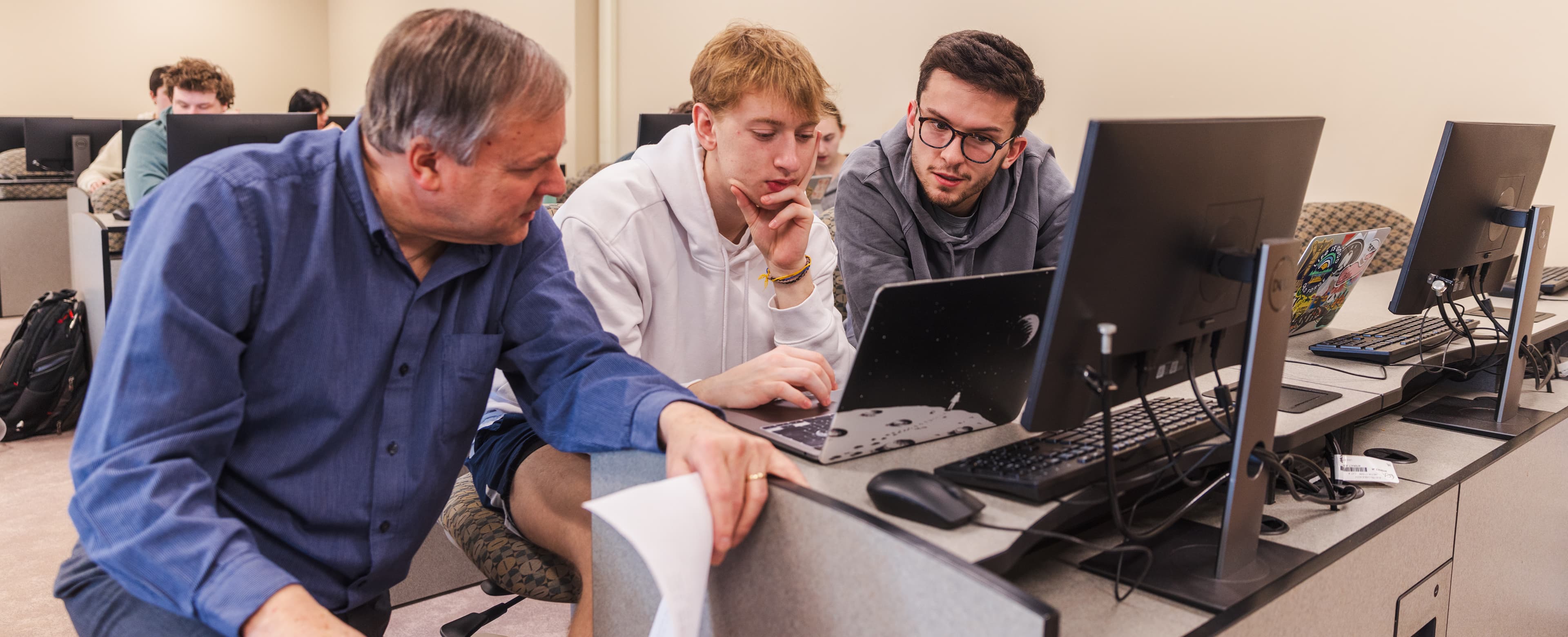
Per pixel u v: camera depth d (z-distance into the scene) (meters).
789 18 4.59
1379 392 1.29
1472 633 1.41
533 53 0.99
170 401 0.91
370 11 8.53
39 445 3.30
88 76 8.37
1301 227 2.75
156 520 0.88
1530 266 1.47
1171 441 1.02
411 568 1.78
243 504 1.04
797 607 0.91
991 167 1.60
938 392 1.01
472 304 1.16
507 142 0.97
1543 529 1.59
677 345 1.53
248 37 9.04
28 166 5.05
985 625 0.72
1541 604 1.64
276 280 1.00
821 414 1.16
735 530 0.92
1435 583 1.27
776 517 0.92
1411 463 1.34
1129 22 3.38
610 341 1.19
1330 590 1.03
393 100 0.96
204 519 0.89
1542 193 2.60
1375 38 2.85
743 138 1.34
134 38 8.52
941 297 0.94
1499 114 2.64
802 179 1.38
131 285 0.94
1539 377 1.68
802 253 1.40
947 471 0.95
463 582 1.85
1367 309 1.92
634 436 1.05
